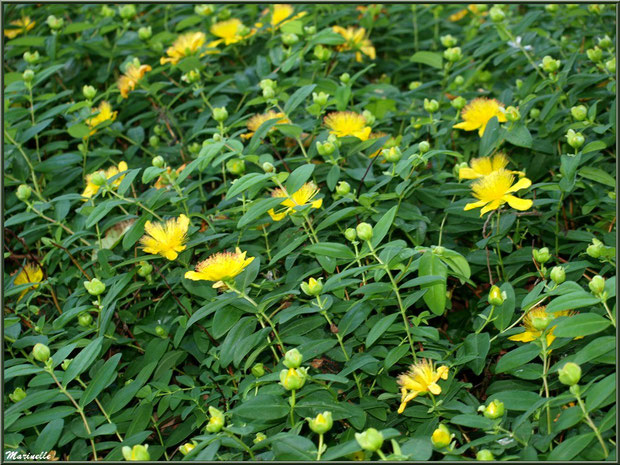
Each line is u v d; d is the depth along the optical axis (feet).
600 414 3.06
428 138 4.35
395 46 5.63
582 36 4.89
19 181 4.37
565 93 4.27
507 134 3.86
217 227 3.83
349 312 3.29
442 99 4.64
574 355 3.05
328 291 3.37
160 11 5.93
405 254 3.13
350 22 5.56
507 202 3.63
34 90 5.05
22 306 3.75
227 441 2.89
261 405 3.01
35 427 3.38
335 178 3.68
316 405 3.04
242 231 3.68
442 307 3.18
